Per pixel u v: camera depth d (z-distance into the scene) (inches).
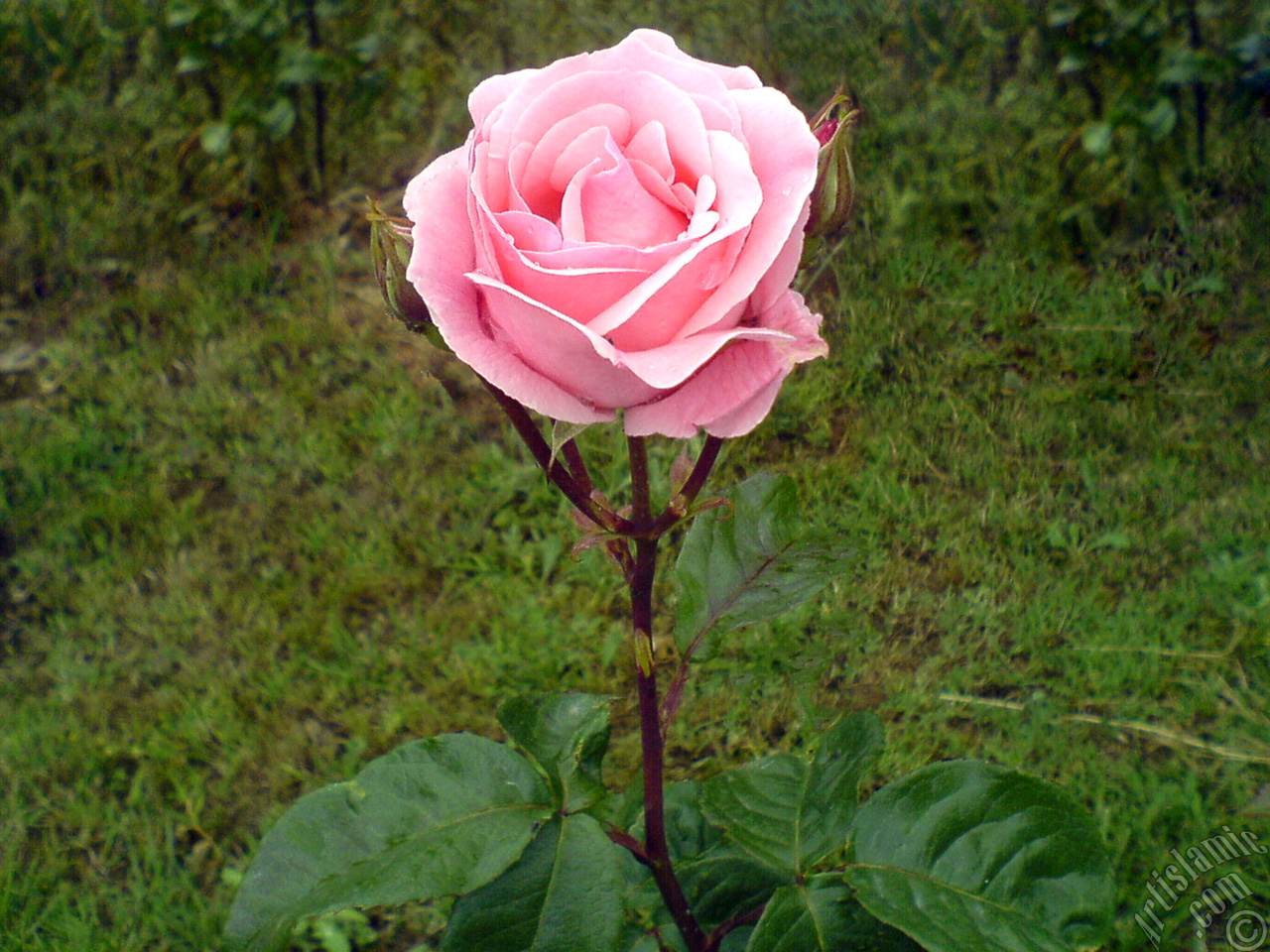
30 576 32.9
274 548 33.4
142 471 35.4
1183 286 36.5
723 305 12.8
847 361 36.2
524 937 15.4
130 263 41.5
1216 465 32.4
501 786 16.1
